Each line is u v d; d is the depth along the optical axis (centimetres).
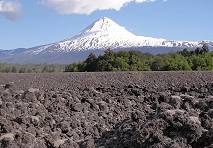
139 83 2345
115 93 2000
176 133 683
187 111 753
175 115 708
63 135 923
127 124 799
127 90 2041
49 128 952
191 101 862
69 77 2389
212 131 656
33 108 1117
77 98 1418
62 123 972
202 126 695
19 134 836
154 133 684
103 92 2025
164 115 714
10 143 803
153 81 2372
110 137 835
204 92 1834
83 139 916
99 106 1303
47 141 866
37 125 959
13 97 1292
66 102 1266
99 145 805
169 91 2128
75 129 983
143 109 1345
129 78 2422
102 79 2398
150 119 755
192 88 2089
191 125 674
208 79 2358
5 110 1047
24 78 2284
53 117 1034
